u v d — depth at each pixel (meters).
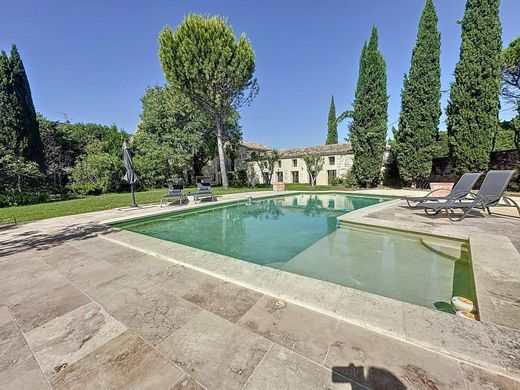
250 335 1.72
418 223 5.03
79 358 1.58
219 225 6.71
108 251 3.82
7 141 14.76
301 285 2.39
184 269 3.00
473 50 11.84
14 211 9.16
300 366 1.43
